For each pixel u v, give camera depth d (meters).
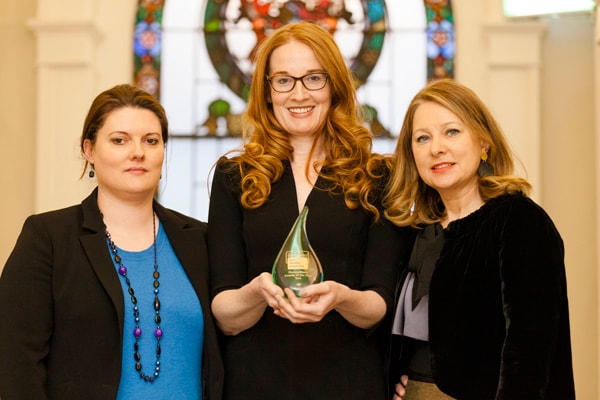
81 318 2.13
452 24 5.70
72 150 5.30
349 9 5.78
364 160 2.43
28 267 2.15
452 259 2.25
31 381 2.05
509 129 5.18
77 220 2.27
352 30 5.76
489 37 5.26
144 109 2.29
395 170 2.45
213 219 2.41
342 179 2.37
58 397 2.09
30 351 2.08
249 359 2.28
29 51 5.45
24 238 2.20
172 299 2.26
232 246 2.36
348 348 2.27
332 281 2.08
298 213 2.33
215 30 5.78
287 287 2.09
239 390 2.26
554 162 5.16
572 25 5.25
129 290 2.21
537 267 2.07
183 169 5.64
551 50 5.26
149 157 2.27
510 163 2.35
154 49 5.75
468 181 2.35
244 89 5.71
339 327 2.28
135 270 2.26
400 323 2.34
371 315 2.23
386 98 5.67
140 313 2.20
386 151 5.61
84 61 5.35
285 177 2.39
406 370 2.34
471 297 2.17
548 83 5.23
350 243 2.32
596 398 4.83
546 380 2.01
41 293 2.14
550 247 2.10
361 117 2.52
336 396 2.23
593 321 4.94
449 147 2.28
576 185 5.12
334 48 2.39
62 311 2.13
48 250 2.18
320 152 2.46
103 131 2.25
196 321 2.27
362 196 2.36
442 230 2.34
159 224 2.39
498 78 5.23
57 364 2.12
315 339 2.27
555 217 5.11
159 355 2.19
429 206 2.45
